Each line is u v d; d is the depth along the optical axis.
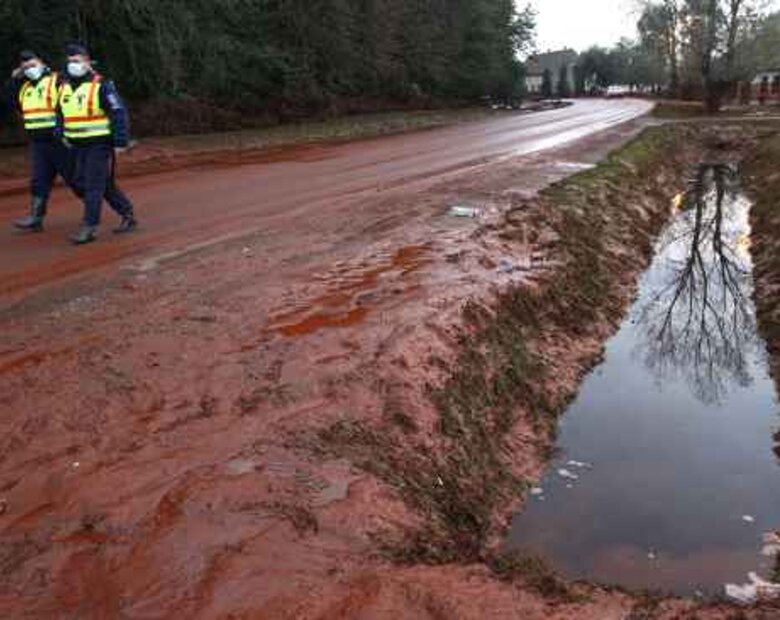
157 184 13.17
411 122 32.56
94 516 3.65
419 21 42.25
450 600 3.29
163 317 6.14
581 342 8.82
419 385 5.64
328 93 32.66
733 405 8.05
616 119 37.53
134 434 4.37
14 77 8.68
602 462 6.60
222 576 3.31
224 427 4.52
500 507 5.47
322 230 9.58
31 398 4.69
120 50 20.25
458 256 8.70
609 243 12.27
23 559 3.36
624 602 3.51
